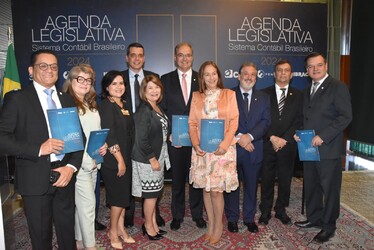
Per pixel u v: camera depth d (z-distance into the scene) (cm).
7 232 218
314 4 467
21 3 424
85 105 240
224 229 313
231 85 461
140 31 441
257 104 294
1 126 183
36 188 192
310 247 279
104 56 439
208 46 452
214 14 449
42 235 201
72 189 218
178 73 313
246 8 454
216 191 271
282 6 461
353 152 629
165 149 284
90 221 246
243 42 457
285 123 312
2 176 209
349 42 571
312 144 278
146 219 292
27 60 430
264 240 291
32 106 192
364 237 299
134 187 277
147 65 446
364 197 415
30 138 190
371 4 517
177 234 304
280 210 332
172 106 307
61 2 429
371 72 528
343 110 271
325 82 284
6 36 451
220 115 268
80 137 199
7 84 386
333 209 287
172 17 443
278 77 313
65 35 432
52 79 197
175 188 314
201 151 267
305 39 470
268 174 321
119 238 290
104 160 257
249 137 288
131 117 271
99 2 433
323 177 285
